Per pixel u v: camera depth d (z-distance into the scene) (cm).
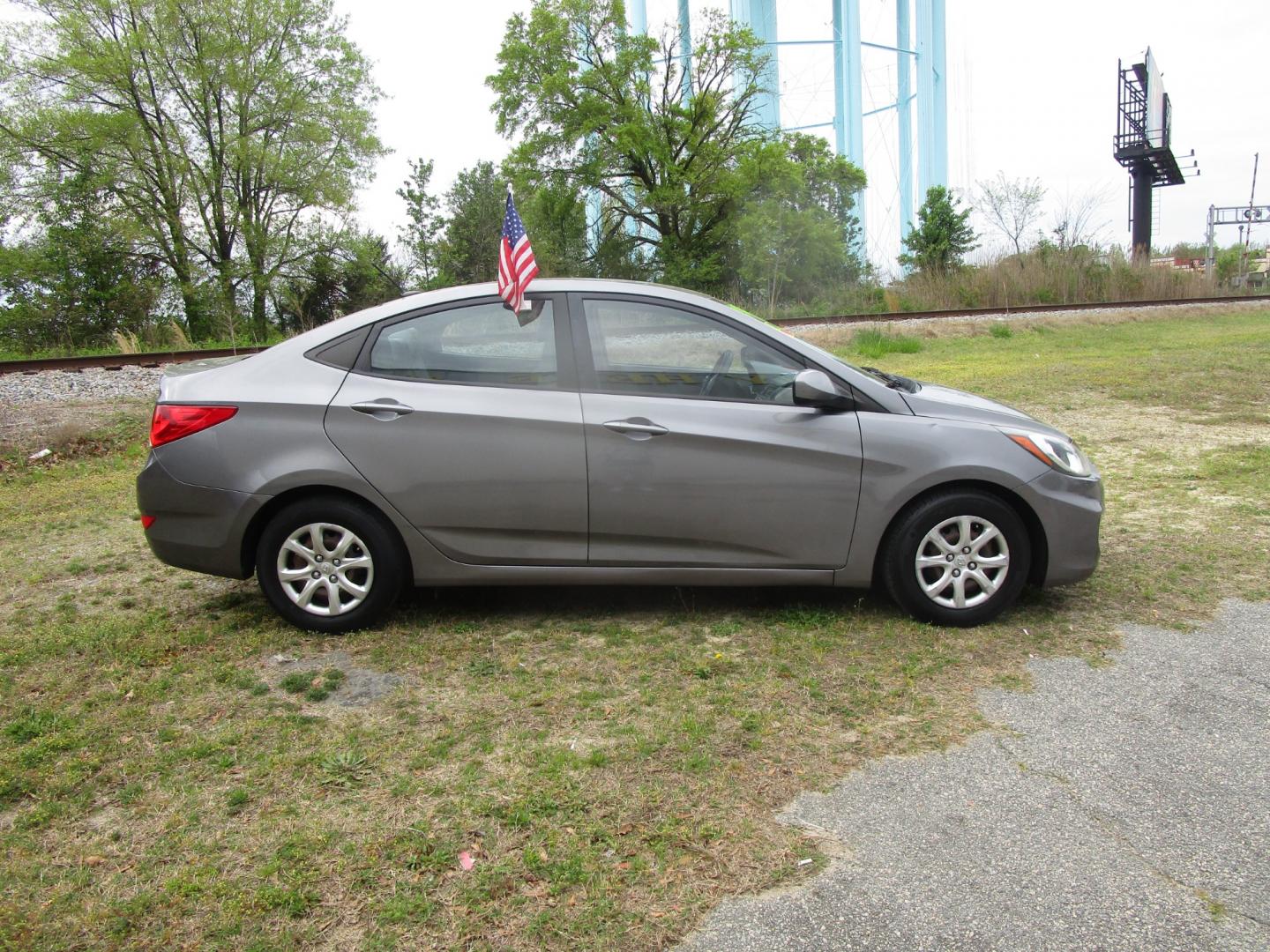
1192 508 602
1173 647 388
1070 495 414
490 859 251
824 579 417
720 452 404
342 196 3192
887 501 407
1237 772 291
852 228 4309
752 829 263
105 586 502
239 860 252
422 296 426
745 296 3300
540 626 425
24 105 2822
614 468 404
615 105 3416
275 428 405
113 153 2914
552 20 3322
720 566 414
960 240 4209
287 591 416
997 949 216
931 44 5691
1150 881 240
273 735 323
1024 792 281
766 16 4819
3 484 821
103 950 218
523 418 404
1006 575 412
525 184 3438
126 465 885
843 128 5275
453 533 412
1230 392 1058
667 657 387
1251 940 218
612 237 3734
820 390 399
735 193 3331
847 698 346
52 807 277
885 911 230
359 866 248
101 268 2906
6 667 386
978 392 1106
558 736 319
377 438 404
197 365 449
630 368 413
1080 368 1325
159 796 285
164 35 2966
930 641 400
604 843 257
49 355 2153
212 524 407
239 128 3152
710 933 223
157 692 359
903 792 282
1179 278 3178
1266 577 468
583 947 219
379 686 364
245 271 3081
